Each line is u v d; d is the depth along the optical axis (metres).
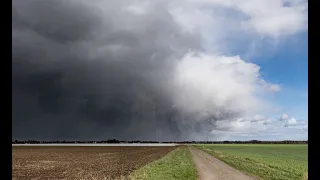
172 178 28.14
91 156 79.69
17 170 42.94
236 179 28.98
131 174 31.75
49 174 37.53
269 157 73.19
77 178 33.22
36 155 85.38
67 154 90.94
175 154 76.81
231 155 76.12
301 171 37.88
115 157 73.75
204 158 62.78
